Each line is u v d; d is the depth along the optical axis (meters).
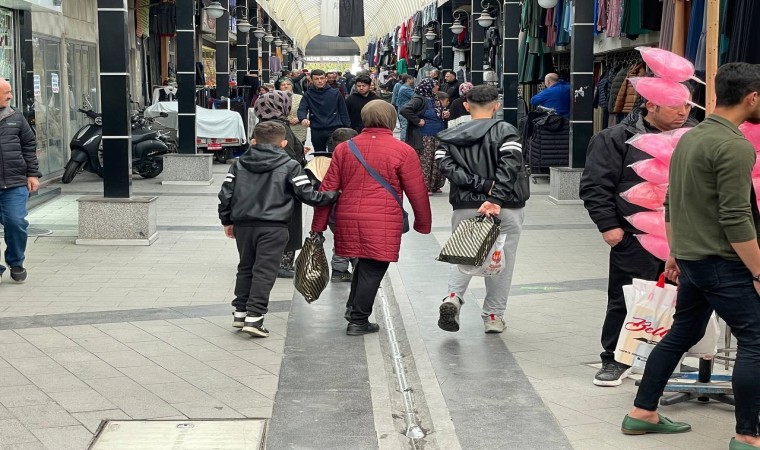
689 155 4.70
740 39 9.32
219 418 5.50
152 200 11.46
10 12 15.37
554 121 18.48
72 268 9.91
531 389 6.01
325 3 44.22
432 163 16.64
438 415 5.55
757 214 4.74
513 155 6.79
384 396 5.96
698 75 10.23
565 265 10.16
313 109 14.38
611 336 6.08
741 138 4.55
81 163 18.08
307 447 5.12
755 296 4.64
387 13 52.41
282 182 7.29
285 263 9.66
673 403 5.65
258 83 31.41
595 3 16.36
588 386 6.05
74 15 20.95
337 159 7.36
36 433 5.20
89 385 6.05
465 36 28.11
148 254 10.77
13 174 8.96
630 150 5.88
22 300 8.42
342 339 7.36
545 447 5.03
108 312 8.01
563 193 15.24
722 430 5.22
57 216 13.77
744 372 4.62
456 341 7.20
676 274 5.54
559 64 21.06
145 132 19.39
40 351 6.81
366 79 15.12
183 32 18.20
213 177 19.83
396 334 7.64
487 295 7.37
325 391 6.05
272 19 46.12
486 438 5.18
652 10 13.95
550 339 7.21
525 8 20.64
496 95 7.01
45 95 18.34
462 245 6.61
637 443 5.05
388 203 7.25
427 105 16.50
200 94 28.08
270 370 6.47
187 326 7.61
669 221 5.29
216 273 9.73
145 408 5.64
